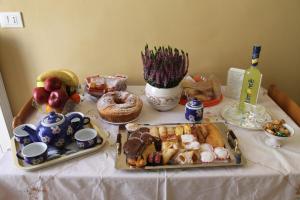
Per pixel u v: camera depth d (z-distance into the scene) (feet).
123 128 3.55
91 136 3.25
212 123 3.64
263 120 3.73
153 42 4.96
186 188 2.86
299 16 4.69
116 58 5.12
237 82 4.33
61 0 4.67
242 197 2.95
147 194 2.90
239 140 3.34
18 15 4.79
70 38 4.98
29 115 3.94
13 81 5.44
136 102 3.80
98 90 4.25
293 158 3.03
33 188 2.86
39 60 5.21
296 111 3.90
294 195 2.92
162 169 2.87
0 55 5.17
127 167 2.86
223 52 5.02
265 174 2.82
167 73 3.60
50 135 3.03
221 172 2.84
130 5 4.67
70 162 2.98
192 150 3.03
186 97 4.28
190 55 5.06
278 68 5.15
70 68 5.25
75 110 4.07
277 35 4.86
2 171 2.82
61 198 2.94
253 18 4.74
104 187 2.84
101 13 4.75
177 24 4.81
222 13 4.70
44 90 3.81
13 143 3.23
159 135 3.28
